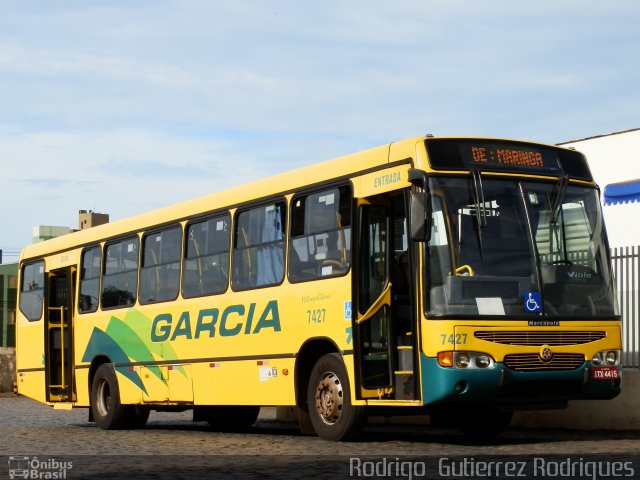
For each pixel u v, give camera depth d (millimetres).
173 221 19734
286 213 16656
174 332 19328
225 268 18062
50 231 75375
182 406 19750
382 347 14758
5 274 68125
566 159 15031
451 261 13859
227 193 18312
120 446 16328
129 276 21047
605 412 17672
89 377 22078
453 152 14289
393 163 14570
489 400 13789
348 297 15062
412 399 14070
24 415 28141
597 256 14773
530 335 13953
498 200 14297
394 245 14734
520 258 14180
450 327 13633
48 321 23703
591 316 14430
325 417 15570
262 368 16875
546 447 14312
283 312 16438
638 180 24250
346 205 15328
